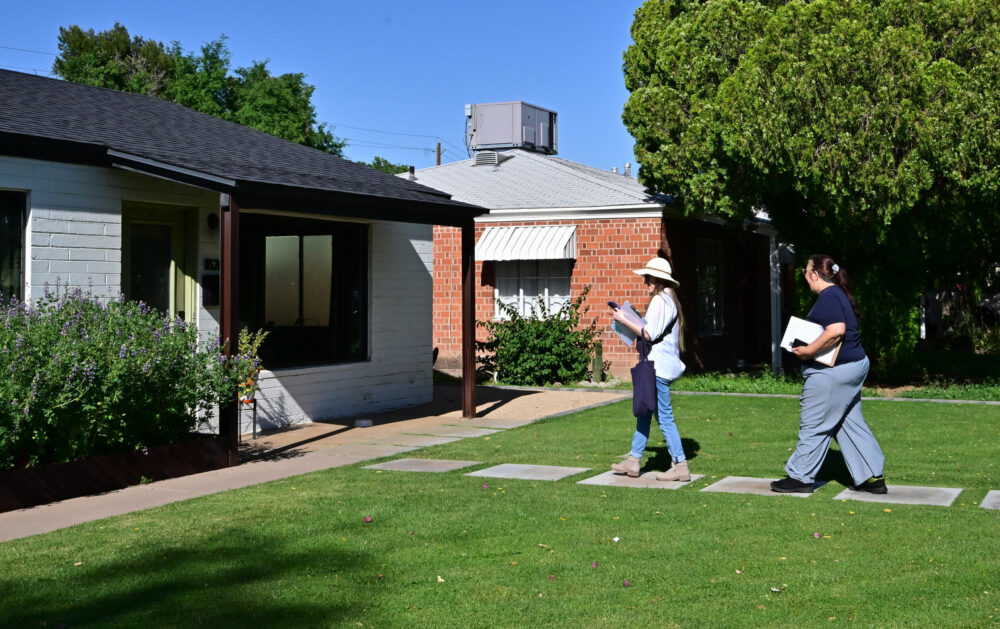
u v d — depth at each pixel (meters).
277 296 12.83
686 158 15.72
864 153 13.55
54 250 9.67
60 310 8.60
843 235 15.53
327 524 6.66
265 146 13.36
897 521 6.48
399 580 5.32
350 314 14.09
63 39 55.12
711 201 15.75
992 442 9.97
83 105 11.83
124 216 10.76
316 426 12.66
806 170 13.84
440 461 9.48
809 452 7.51
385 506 7.23
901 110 13.15
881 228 14.32
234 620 4.69
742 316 23.22
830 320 7.36
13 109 10.22
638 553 5.80
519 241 19.25
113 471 8.29
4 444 7.47
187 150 10.95
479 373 19.09
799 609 4.74
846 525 6.39
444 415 13.59
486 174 21.34
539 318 19.52
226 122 14.56
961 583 5.07
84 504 7.62
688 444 10.17
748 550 5.81
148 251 11.09
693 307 19.94
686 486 7.95
